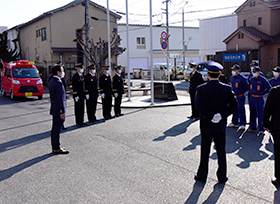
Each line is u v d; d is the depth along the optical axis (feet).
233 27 122.93
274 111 15.62
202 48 135.85
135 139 25.50
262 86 26.20
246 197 14.20
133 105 44.91
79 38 72.74
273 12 98.94
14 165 19.67
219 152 15.80
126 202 13.94
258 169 17.81
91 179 16.85
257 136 25.64
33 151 22.86
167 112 39.06
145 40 160.15
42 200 14.40
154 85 52.65
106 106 35.24
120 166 18.86
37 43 102.17
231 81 28.96
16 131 30.25
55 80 21.36
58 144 21.97
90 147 23.45
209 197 14.28
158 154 21.15
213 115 15.33
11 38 132.05
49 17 90.63
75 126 31.99
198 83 32.81
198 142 24.08
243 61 92.02
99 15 96.32
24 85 58.59
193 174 17.26
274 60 96.89
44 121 35.63
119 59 155.02
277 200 13.84
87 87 32.86
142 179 16.66
